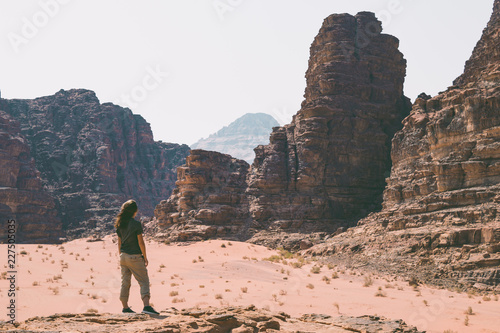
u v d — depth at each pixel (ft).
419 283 138.72
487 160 174.19
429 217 178.29
